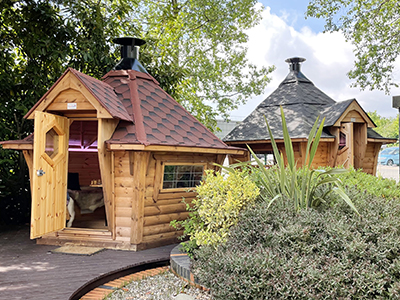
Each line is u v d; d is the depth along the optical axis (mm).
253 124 12047
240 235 4246
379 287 3199
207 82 15797
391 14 13898
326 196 5051
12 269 5082
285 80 13484
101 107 5824
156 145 5949
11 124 8828
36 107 6109
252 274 3340
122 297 4336
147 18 15102
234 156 11938
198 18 15266
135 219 6117
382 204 4707
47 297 4055
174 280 4809
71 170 10125
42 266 5219
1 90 8156
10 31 8664
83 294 4469
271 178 5305
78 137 9156
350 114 10805
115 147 5840
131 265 5320
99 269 5078
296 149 10531
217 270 3695
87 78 6375
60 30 8414
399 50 13695
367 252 3520
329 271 3266
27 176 9227
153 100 7484
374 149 12289
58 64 8562
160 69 11344
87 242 6391
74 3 8516
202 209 4973
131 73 7715
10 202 8891
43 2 8305
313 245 3697
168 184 6652
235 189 4922
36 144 5734
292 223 4059
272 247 3896
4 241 6879
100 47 9297
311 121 11172
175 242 6832
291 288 3174
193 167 7117
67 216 7465
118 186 6246
